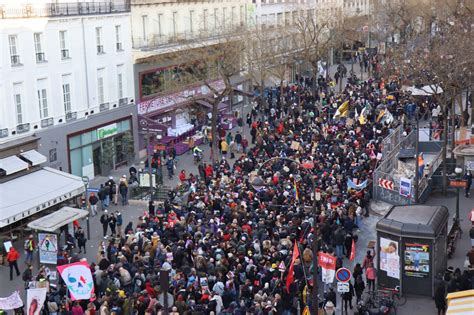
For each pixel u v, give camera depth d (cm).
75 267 2683
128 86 5612
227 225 3334
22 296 3244
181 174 4619
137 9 5788
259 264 2933
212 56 5703
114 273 2936
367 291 3103
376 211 4212
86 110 5112
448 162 4775
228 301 2728
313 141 4966
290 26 7812
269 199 3806
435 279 3078
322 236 3394
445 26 7094
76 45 4997
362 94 6981
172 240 3306
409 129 5422
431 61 5597
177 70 6166
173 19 6362
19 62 4475
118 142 5500
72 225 3919
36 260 3581
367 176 4356
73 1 5000
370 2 11794
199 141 6053
